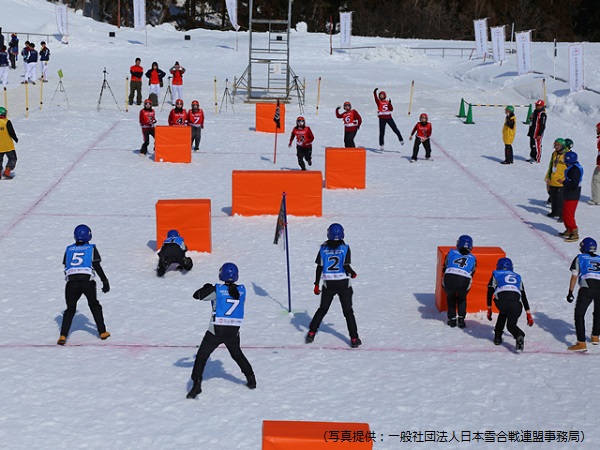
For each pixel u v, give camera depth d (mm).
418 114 29297
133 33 50594
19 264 13172
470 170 21172
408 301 11984
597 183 17906
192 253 13992
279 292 12211
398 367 9641
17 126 24453
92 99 30234
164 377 9227
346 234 15242
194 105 21938
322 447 6305
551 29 64062
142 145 21859
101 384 9000
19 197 17281
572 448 7863
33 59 33219
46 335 10430
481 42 41781
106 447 7656
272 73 38281
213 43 47969
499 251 11648
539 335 10781
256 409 8469
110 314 11164
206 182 18922
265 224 15828
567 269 13547
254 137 24562
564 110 28484
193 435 7902
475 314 11586
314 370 9500
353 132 21484
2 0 50438
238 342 8781
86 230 10211
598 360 9984
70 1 64875
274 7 67125
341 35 45375
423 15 63188
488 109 30812
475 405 8703
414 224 16062
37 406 8445
